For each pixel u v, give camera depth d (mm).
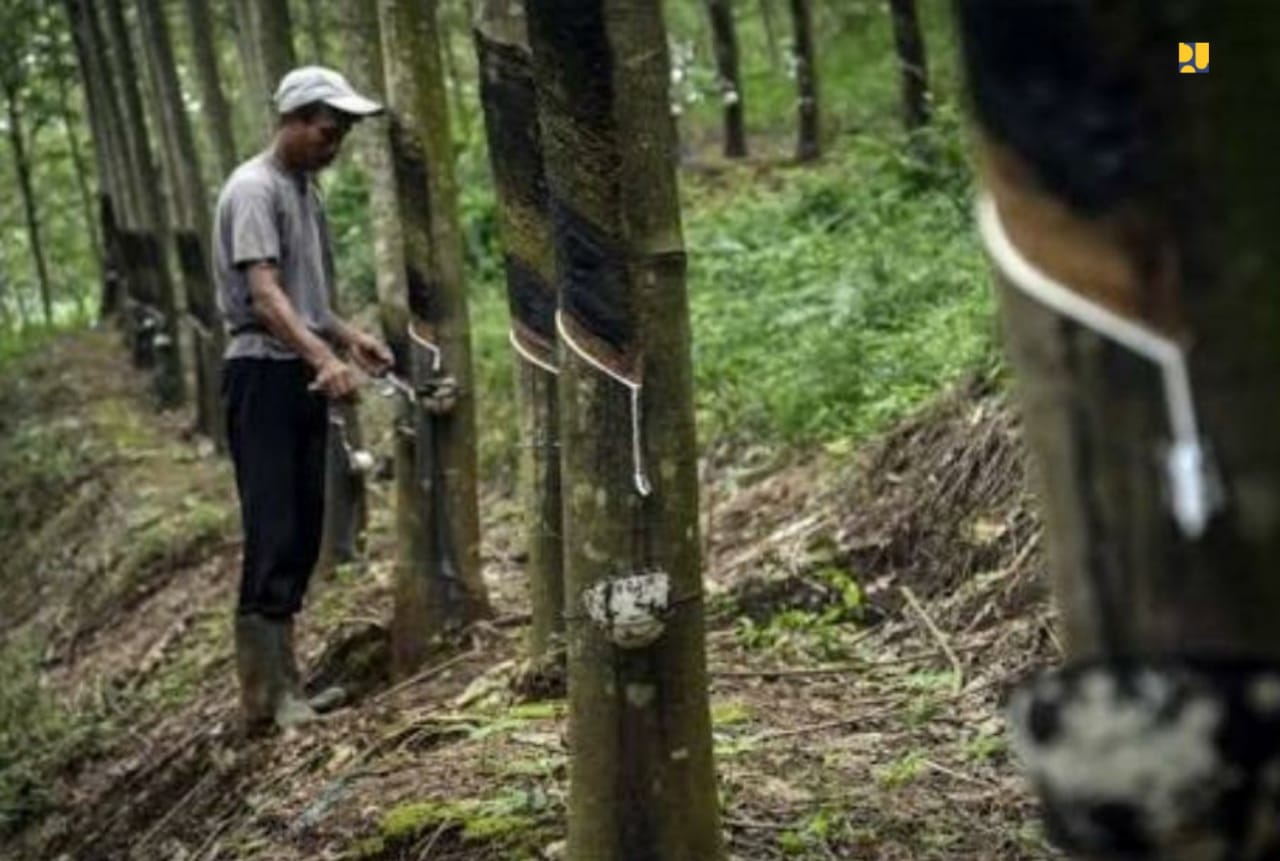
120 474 12625
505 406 11047
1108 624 1423
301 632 7262
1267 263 1331
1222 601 1357
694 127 21953
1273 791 1333
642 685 3289
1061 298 1419
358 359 6113
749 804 4180
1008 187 1446
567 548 3324
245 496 5957
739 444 8828
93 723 7777
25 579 12359
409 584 6359
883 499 6645
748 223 13992
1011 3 1410
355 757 5230
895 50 16625
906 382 8367
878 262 10312
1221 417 1349
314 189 6027
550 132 3148
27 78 21750
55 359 18859
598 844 3344
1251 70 1325
